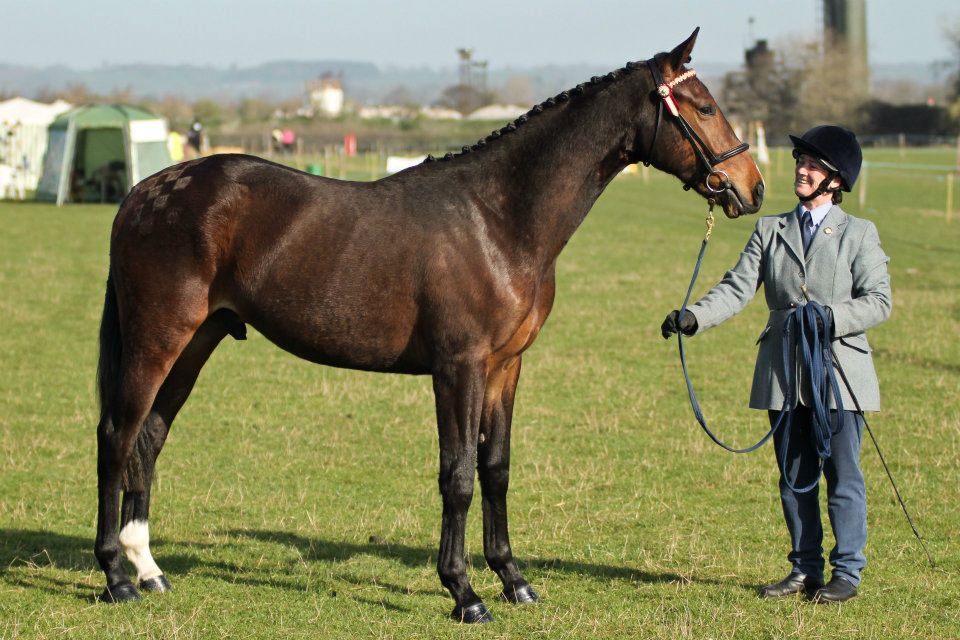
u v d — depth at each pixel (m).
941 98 143.25
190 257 6.59
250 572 7.39
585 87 6.65
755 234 7.00
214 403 12.83
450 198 6.54
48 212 36.84
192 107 116.69
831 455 6.66
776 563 7.56
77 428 11.62
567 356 15.69
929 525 8.35
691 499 9.17
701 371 14.68
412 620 6.48
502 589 7.05
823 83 103.38
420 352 6.55
